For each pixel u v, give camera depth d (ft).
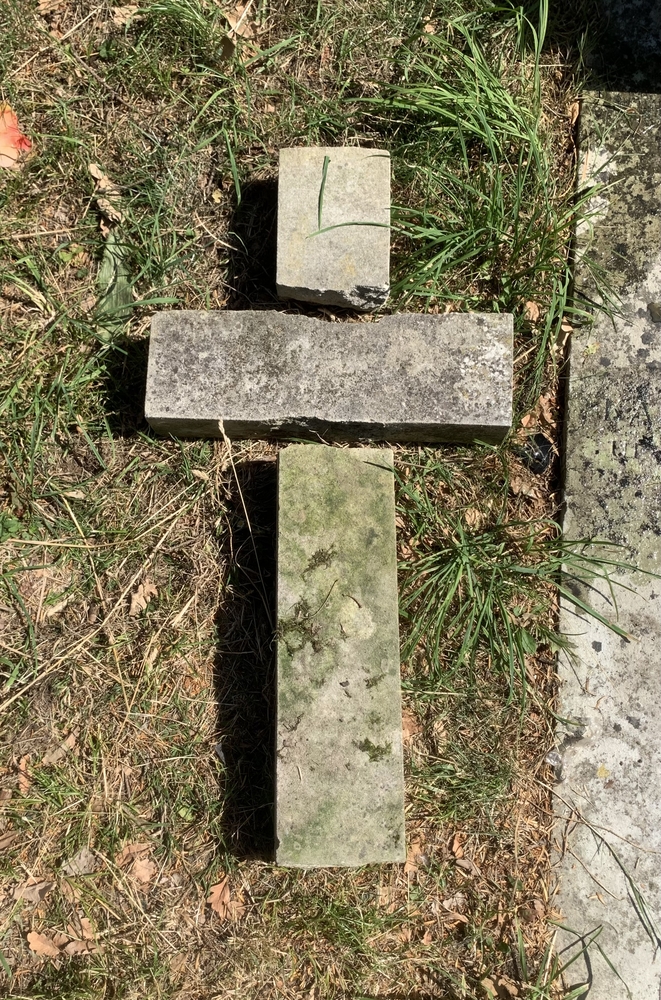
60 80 6.63
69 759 6.31
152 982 6.20
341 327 6.17
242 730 6.34
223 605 6.40
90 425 6.46
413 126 6.62
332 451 6.12
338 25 6.66
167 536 6.41
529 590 6.42
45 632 6.38
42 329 6.48
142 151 6.58
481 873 6.35
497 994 6.24
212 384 6.15
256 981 6.23
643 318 6.57
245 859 6.29
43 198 6.56
